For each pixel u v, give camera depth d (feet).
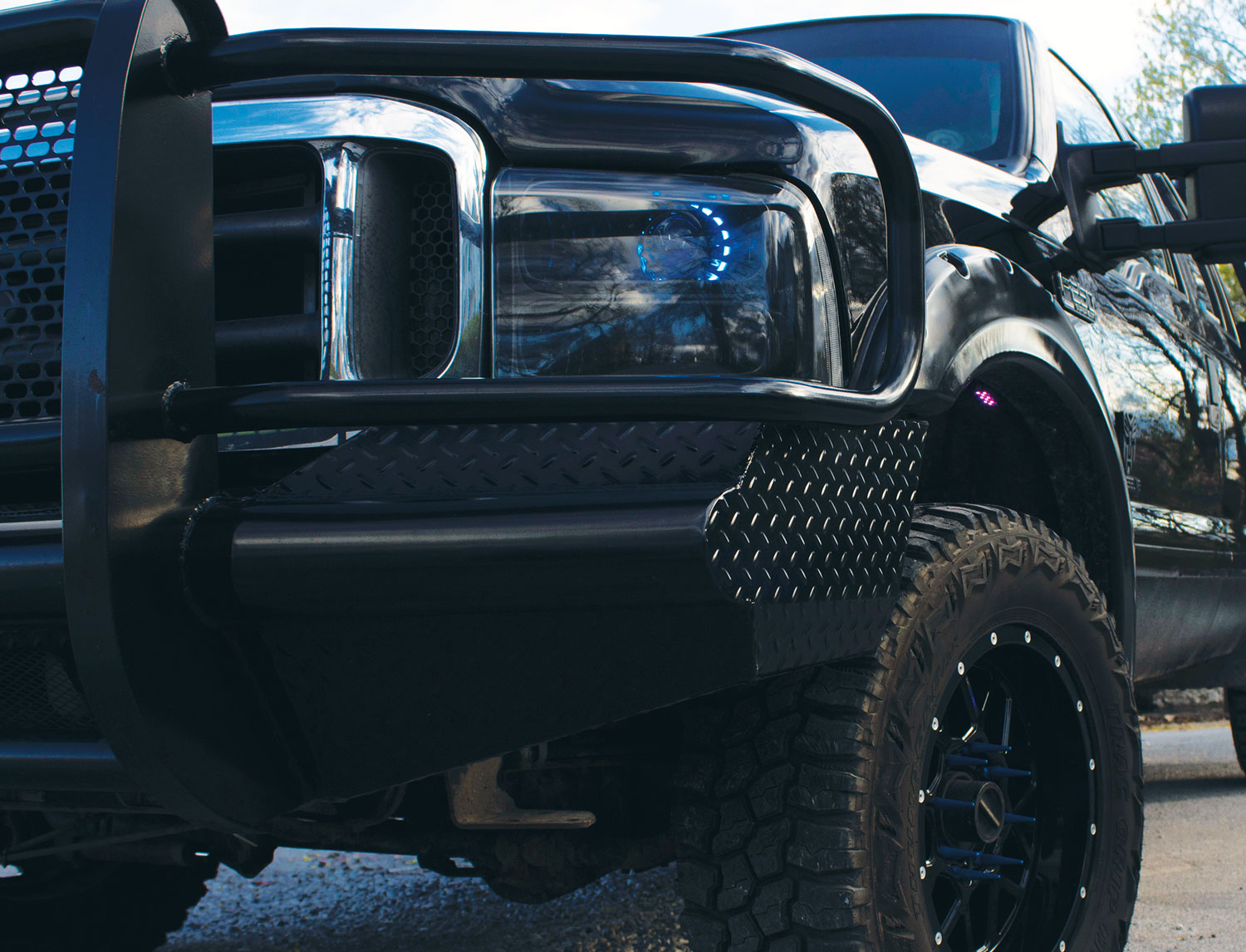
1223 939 7.59
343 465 3.88
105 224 3.44
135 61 3.57
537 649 3.83
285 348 4.50
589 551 3.58
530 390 3.63
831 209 4.77
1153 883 9.11
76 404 3.41
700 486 3.73
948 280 5.54
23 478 4.25
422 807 5.95
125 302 3.48
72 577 3.39
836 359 4.67
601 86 4.67
